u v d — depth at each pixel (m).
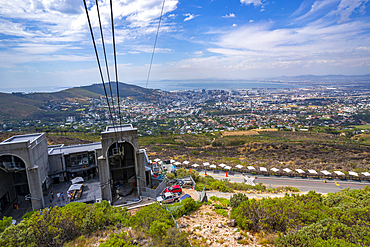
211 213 14.64
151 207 13.83
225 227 11.91
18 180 20.02
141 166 21.64
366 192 18.52
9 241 9.70
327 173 34.69
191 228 11.79
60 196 20.98
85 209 13.52
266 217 11.78
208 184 27.67
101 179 20.39
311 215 11.80
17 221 17.56
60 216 11.68
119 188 22.64
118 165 22.03
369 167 37.66
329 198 17.22
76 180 22.34
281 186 31.39
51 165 23.55
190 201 15.62
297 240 9.09
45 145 22.62
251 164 42.00
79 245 9.81
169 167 33.56
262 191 27.08
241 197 16.06
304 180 33.84
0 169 18.47
